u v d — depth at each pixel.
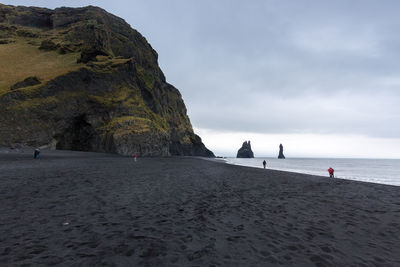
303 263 4.04
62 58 73.44
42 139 47.03
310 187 15.10
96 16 99.69
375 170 62.50
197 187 12.88
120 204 7.93
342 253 4.56
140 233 5.21
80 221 5.90
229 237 5.22
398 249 4.86
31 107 47.09
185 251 4.34
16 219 5.86
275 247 4.75
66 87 55.50
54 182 11.80
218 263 3.88
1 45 76.25
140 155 59.28
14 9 106.88
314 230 6.01
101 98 61.75
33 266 3.50
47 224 5.58
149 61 107.12
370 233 5.89
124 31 103.19
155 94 96.75
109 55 77.69
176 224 6.00
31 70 61.47
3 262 3.58
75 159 33.66
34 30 97.06
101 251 4.17
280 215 7.46
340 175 42.72
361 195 12.16
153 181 14.40
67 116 53.12
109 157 46.28
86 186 11.12
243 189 13.06
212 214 7.18
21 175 13.80
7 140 41.94
